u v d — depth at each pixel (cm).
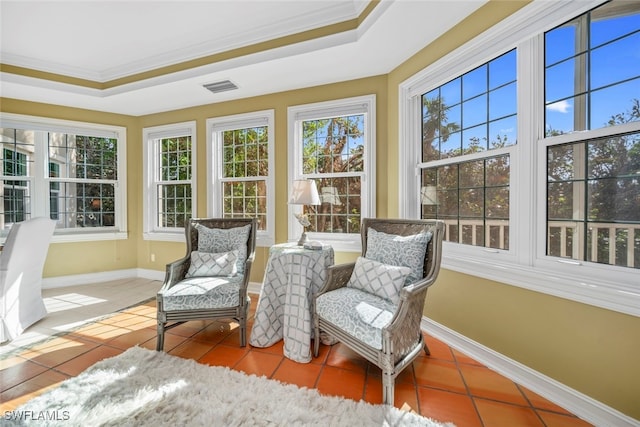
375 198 277
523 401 147
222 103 342
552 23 149
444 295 213
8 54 276
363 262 193
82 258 366
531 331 158
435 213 234
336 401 144
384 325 147
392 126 265
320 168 306
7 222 332
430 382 163
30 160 343
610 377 130
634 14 128
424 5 178
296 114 307
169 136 375
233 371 170
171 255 378
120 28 240
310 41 231
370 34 208
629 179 130
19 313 222
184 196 377
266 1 211
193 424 128
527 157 164
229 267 232
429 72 221
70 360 184
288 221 313
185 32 248
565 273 147
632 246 129
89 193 375
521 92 166
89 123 366
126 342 210
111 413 134
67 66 304
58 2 206
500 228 183
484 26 179
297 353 185
